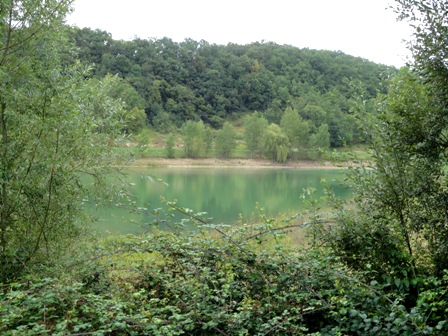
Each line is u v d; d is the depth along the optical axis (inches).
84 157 222.5
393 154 220.7
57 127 203.6
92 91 241.1
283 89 5270.7
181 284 171.8
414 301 191.5
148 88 4367.6
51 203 212.1
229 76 5413.4
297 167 2655.0
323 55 5925.2
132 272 201.8
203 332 157.9
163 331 142.1
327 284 178.5
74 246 219.9
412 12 213.0
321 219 215.6
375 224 205.9
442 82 209.0
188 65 5251.0
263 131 2898.6
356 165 231.9
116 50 4566.9
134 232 379.9
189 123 2827.3
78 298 155.1
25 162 207.9
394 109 223.0
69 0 225.3
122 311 160.2
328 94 4224.9
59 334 130.6
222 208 911.7
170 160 2628.0
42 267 196.5
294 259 191.3
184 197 1093.8
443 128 213.2
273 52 6087.6
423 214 213.8
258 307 167.5
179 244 194.5
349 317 167.2
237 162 2746.1
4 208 209.3
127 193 232.5
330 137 2950.3
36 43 224.8
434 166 216.8
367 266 182.7
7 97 205.3
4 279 200.7
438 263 207.0
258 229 208.1
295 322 169.3
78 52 247.1
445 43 206.5
